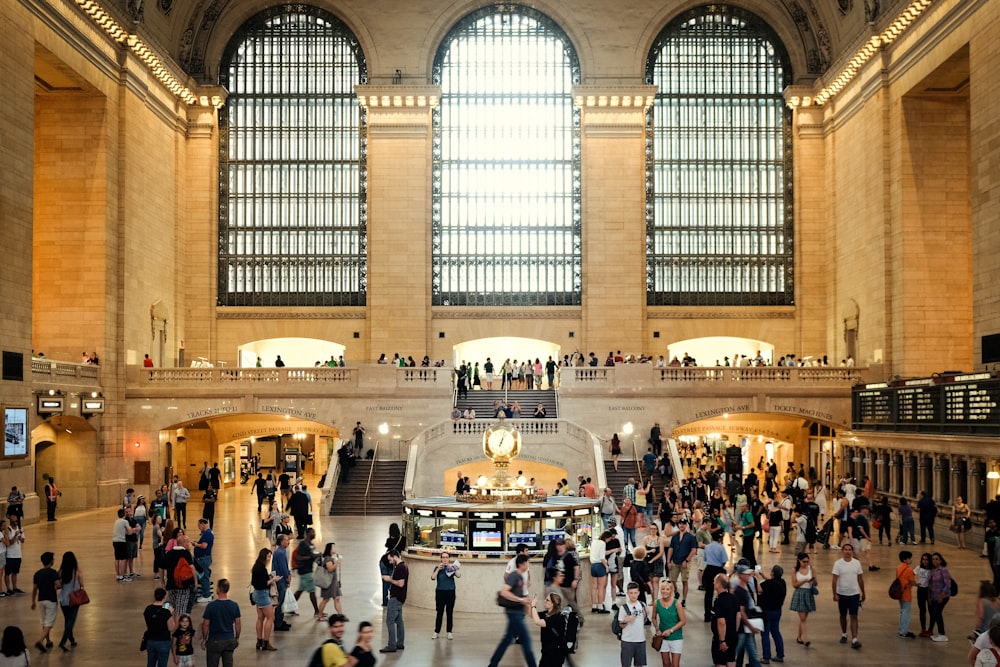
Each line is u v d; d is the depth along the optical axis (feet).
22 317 101.81
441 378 131.34
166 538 63.00
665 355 157.79
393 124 156.35
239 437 150.30
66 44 113.09
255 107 159.63
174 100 149.79
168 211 147.84
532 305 158.51
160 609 41.16
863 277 138.10
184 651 41.04
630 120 156.87
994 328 97.86
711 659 47.62
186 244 156.35
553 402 133.08
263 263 158.61
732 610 41.81
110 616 57.57
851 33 142.10
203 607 59.67
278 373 131.54
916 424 105.19
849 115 143.84
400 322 155.33
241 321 157.38
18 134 101.35
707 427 144.87
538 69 161.17
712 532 58.80
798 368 131.54
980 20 102.58
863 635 53.06
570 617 47.47
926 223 126.00
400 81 157.07
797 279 157.69
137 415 129.90
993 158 98.68
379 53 157.48
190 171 156.66
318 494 138.21
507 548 57.98
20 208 101.50
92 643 50.96
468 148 160.97
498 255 159.94
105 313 124.47
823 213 157.38
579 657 47.83
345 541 87.15
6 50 98.73
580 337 157.69
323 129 159.74
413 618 56.24
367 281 157.38
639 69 157.48
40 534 94.12
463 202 160.56
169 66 143.02
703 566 67.36
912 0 117.08
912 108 126.21
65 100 124.67
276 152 159.63
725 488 110.11
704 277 159.22
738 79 160.56
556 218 160.35
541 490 62.59
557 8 157.89
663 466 115.24
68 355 123.75
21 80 101.96
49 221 124.57
